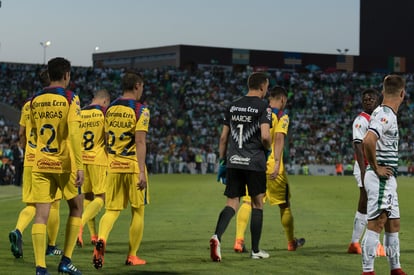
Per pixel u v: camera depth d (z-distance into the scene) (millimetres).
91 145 17625
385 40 162875
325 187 53375
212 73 122125
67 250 13234
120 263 15180
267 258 16031
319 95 118000
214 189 47875
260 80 15711
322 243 19062
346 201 37000
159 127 103188
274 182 17219
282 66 170000
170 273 13898
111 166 14773
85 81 116438
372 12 164500
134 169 14766
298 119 110125
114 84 116875
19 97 106125
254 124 15445
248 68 135500
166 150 93875
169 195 41000
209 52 172500
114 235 20547
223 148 15953
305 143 102188
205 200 36688
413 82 120812
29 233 20625
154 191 45375
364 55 166500
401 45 161125
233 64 170875
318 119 110312
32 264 14828
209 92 116875
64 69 13156
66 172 13008
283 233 21625
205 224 24016
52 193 13039
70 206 13297
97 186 17562
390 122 12484
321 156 98062
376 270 14508
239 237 17094
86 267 14562
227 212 15406
